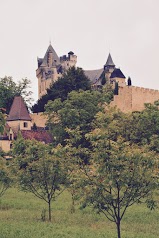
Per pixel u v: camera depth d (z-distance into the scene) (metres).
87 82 116.12
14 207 39.06
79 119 79.38
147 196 22.98
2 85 129.25
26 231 27.33
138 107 101.06
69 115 78.94
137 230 28.45
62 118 80.31
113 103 98.56
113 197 22.64
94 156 22.55
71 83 113.38
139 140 54.62
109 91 103.44
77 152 25.67
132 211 36.12
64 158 33.72
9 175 37.22
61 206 39.44
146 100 102.75
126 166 22.12
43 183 33.81
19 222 30.98
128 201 22.92
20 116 110.75
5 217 33.38
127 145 22.92
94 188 22.36
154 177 22.36
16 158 35.22
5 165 37.78
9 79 134.12
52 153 34.28
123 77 180.38
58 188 34.50
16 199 44.38
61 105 84.38
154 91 104.38
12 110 112.38
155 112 59.28
